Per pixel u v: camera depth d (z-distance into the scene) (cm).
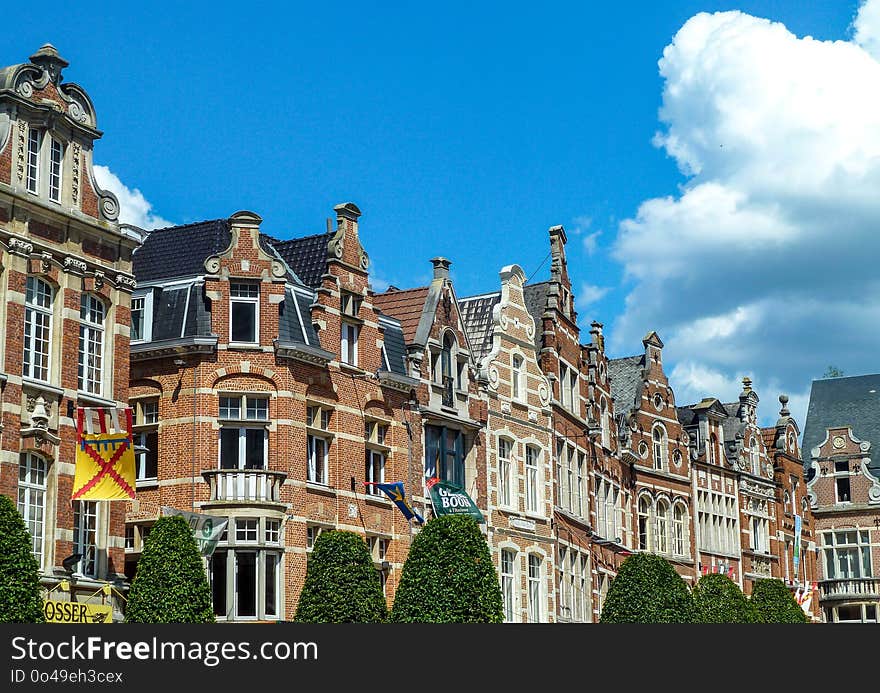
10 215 3431
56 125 3597
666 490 6594
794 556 7362
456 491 4694
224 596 3953
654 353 6744
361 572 3916
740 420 7456
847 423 8556
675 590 5206
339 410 4344
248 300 4178
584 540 5744
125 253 3762
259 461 4109
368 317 4538
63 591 3428
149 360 4147
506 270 5375
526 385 5362
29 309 3472
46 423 3441
